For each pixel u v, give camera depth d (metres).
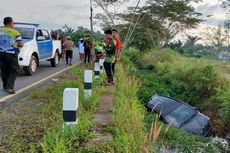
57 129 6.16
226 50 43.38
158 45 37.94
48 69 18.72
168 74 22.77
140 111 8.22
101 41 22.38
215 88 16.59
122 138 5.58
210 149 9.16
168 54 31.92
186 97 18.64
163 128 9.35
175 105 12.67
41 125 6.79
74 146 5.53
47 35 18.98
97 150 5.39
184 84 19.53
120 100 7.91
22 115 7.62
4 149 5.48
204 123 12.02
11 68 10.22
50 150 4.97
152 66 30.03
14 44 10.02
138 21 40.62
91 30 23.25
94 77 12.33
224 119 13.81
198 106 17.50
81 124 6.10
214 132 13.16
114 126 6.65
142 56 38.50
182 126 11.62
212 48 43.69
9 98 9.60
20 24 17.39
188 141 9.06
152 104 13.00
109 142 5.65
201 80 18.17
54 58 20.20
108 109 8.19
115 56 12.47
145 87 17.53
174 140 8.82
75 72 15.66
